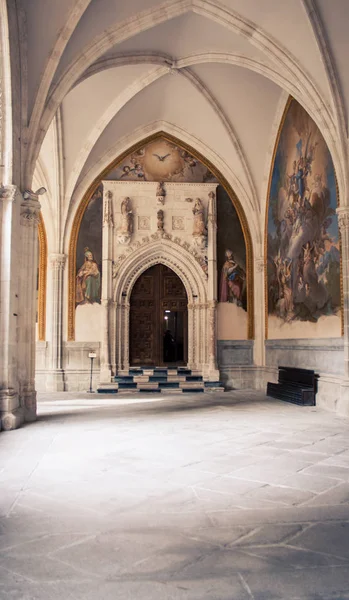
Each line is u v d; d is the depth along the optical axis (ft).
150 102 67.26
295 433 35.29
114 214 71.72
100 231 72.23
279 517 18.03
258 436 34.12
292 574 13.51
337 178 46.37
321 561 14.34
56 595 12.34
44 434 34.94
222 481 22.70
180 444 31.30
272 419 42.27
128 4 45.21
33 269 42.19
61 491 21.08
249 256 73.41
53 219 70.69
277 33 46.93
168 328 75.82
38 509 18.78
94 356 67.87
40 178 70.13
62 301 70.69
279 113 63.52
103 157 71.56
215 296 71.46
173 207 72.74
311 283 53.72
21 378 41.50
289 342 60.85
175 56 57.77
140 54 54.60
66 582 13.03
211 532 16.55
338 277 47.06
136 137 71.87
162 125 72.18
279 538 16.06
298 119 57.47
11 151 39.32
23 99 41.57
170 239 72.08
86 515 18.15
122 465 25.73
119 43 51.42
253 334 72.79
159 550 15.07
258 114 65.82
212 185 73.00
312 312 53.52
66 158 68.69
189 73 61.72
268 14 45.93
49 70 42.22
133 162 73.00
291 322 60.18
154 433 35.35
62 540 15.83
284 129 62.28
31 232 42.09
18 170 40.81
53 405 53.21
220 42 53.83
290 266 60.44
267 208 70.08
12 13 38.40
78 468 25.07
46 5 39.91
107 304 70.23
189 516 18.10
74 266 71.36
